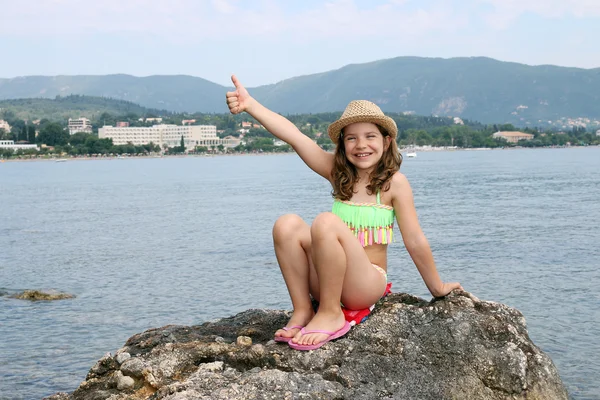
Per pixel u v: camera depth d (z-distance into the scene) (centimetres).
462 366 504
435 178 7212
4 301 1688
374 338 516
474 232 2708
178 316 1509
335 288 515
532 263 2000
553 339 1238
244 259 2227
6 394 1038
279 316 633
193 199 5147
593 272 1845
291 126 596
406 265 1931
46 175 10819
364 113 537
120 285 1867
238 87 594
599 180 6362
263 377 467
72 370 1150
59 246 2688
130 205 4738
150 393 497
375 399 474
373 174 554
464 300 548
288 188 6150
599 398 962
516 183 6103
